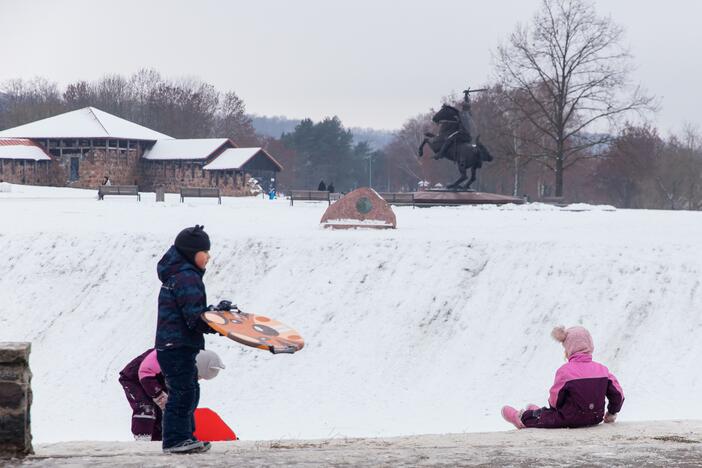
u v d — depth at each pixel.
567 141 121.44
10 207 72.69
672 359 31.91
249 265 43.84
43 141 158.00
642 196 197.12
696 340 32.69
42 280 44.44
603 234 46.16
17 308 42.41
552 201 92.56
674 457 11.22
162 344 11.83
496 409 30.53
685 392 29.61
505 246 41.66
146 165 164.62
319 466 10.71
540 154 114.06
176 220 58.12
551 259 39.75
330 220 52.09
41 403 33.53
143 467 10.73
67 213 64.62
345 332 37.31
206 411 18.25
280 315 39.34
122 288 43.16
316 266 42.72
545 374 32.78
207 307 11.88
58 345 39.06
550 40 107.12
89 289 43.38
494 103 141.88
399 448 12.64
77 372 36.47
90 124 159.75
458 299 38.50
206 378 16.00
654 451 11.76
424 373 34.25
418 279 40.28
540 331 35.31
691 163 193.00
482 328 36.41
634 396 29.86
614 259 38.81
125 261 45.34
